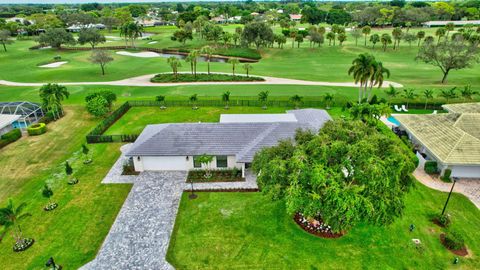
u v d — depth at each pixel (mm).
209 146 35875
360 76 52312
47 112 53219
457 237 24547
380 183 20953
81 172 36156
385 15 183125
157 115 54281
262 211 28969
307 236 25797
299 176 22125
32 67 94438
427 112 55438
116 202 30672
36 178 34906
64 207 29844
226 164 36344
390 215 22344
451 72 85312
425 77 80062
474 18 189750
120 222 27859
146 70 89250
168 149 35625
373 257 23766
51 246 25125
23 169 36875
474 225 27234
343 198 20625
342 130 24234
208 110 56312
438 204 29984
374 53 111688
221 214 28703
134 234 26438
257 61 109750
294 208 21609
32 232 26562
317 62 101625
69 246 25156
